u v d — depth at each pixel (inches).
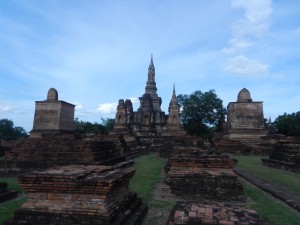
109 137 1095.0
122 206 259.1
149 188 426.6
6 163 600.1
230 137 1478.8
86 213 225.6
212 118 2551.7
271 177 558.9
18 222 228.2
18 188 430.6
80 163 578.9
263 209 322.3
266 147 1183.6
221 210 221.0
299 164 637.3
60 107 1557.6
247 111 1503.4
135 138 1711.4
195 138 1123.3
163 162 864.9
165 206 334.3
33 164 593.3
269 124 1894.7
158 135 1953.7
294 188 442.9
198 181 381.1
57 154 597.3
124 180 280.7
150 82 2684.5
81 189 231.5
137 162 863.7
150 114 2164.1
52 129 1539.1
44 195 237.0
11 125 3230.8
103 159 660.7
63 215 226.8
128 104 2303.2
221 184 374.9
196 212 215.8
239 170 636.1
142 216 286.7
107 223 219.8
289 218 288.7
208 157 400.5
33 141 624.4
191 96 2632.9
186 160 394.0
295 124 2022.6
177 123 1873.8
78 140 613.9
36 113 1571.1
